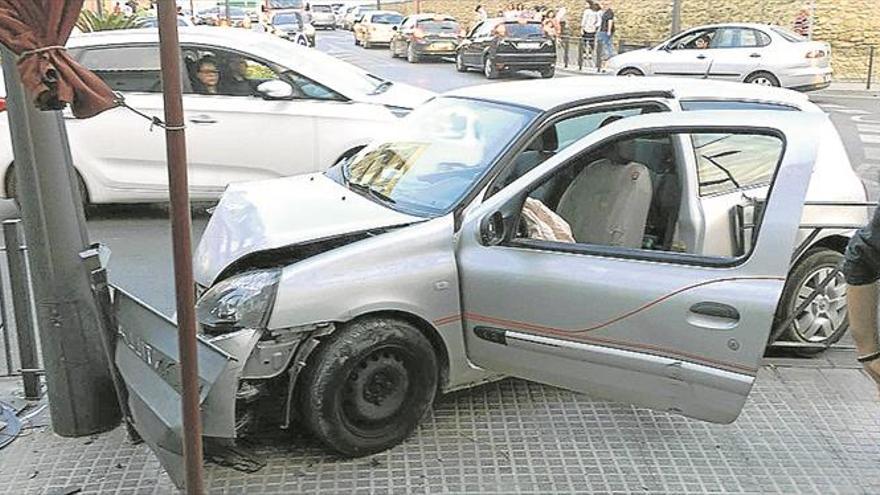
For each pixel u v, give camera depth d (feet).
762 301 10.83
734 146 13.88
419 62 92.07
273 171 25.71
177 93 7.72
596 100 14.42
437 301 12.76
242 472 12.35
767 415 14.15
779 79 56.44
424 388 13.03
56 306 12.77
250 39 26.32
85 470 12.43
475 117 14.99
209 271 13.26
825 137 17.11
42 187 12.37
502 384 15.05
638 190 13.50
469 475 12.35
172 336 10.42
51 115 12.29
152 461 12.66
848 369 15.99
